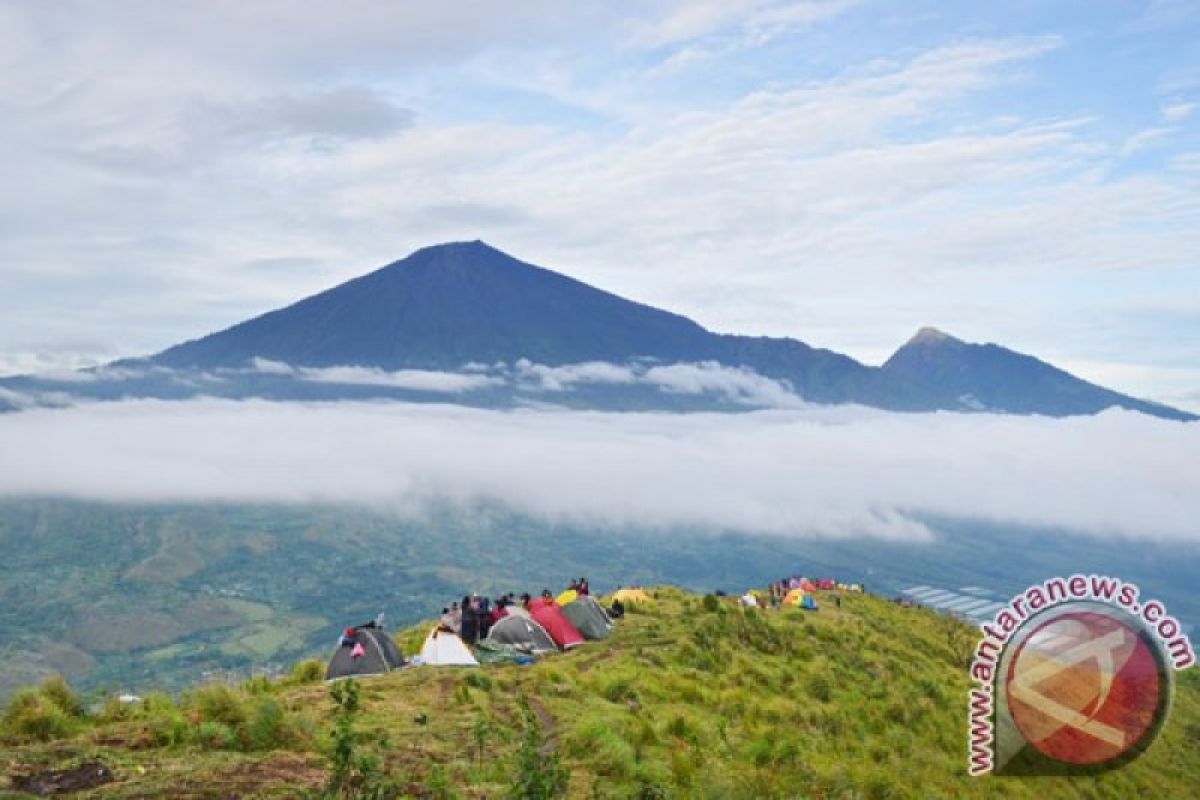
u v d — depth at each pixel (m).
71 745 14.38
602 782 15.11
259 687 23.16
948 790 21.28
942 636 49.00
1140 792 27.59
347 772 12.86
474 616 32.44
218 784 12.71
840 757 21.36
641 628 36.66
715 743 19.69
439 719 19.03
